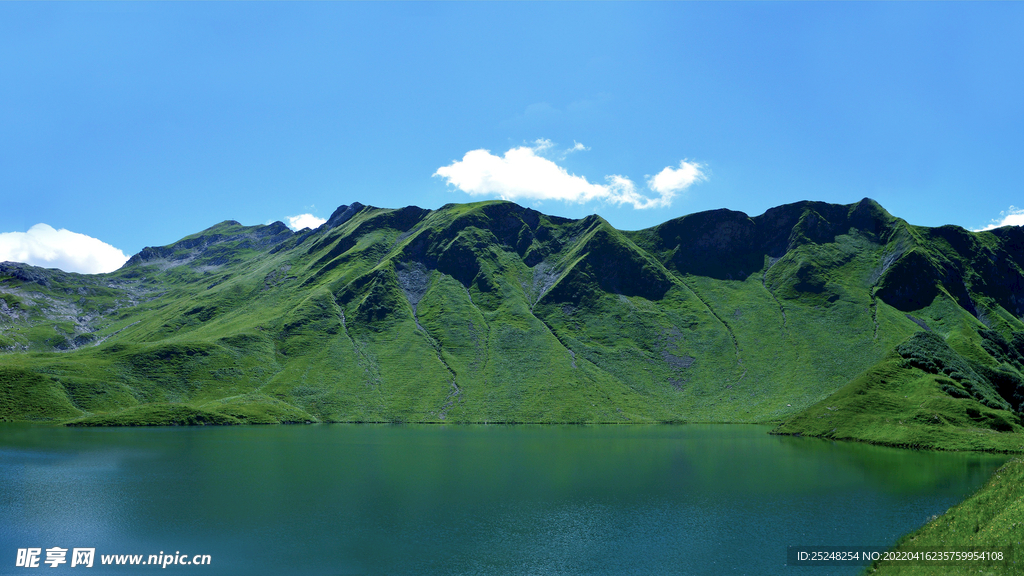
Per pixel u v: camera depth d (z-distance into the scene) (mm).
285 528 73500
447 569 61000
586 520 77625
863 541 68125
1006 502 58375
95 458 119250
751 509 82750
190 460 117812
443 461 118875
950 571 50250
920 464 114000
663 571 60250
